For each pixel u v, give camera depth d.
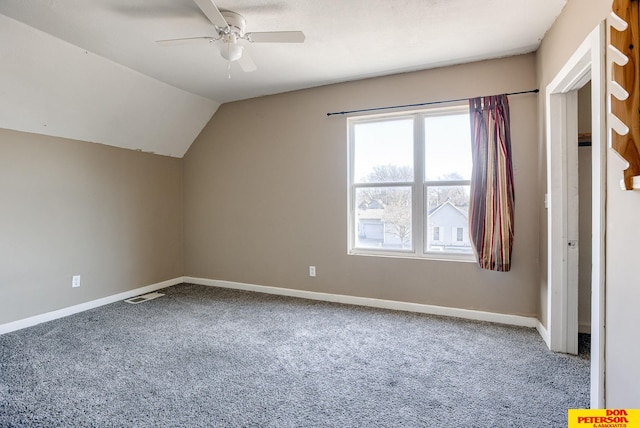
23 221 3.03
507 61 2.99
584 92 2.75
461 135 3.24
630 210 1.31
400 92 3.38
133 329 2.95
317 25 2.46
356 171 3.70
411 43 2.74
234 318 3.22
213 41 2.45
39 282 3.14
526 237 2.93
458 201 3.26
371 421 1.71
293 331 2.89
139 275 4.10
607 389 1.49
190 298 3.90
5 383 2.05
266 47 2.80
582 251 2.78
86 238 3.54
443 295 3.26
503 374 2.14
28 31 2.44
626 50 1.23
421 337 2.74
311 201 3.86
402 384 2.04
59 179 3.30
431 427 1.66
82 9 2.21
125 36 2.59
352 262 3.65
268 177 4.09
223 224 4.39
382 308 3.49
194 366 2.28
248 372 2.20
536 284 2.91
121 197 3.89
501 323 3.02
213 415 1.76
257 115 4.12
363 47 2.81
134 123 3.75
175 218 4.61
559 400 1.86
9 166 2.94
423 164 3.37
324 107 3.74
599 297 1.53
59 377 2.13
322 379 2.11
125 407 1.82
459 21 2.41
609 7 1.53
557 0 2.13
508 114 2.94
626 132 1.24
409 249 3.48
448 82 3.19
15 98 2.77
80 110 3.23
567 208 2.41
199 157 4.54
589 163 2.74
